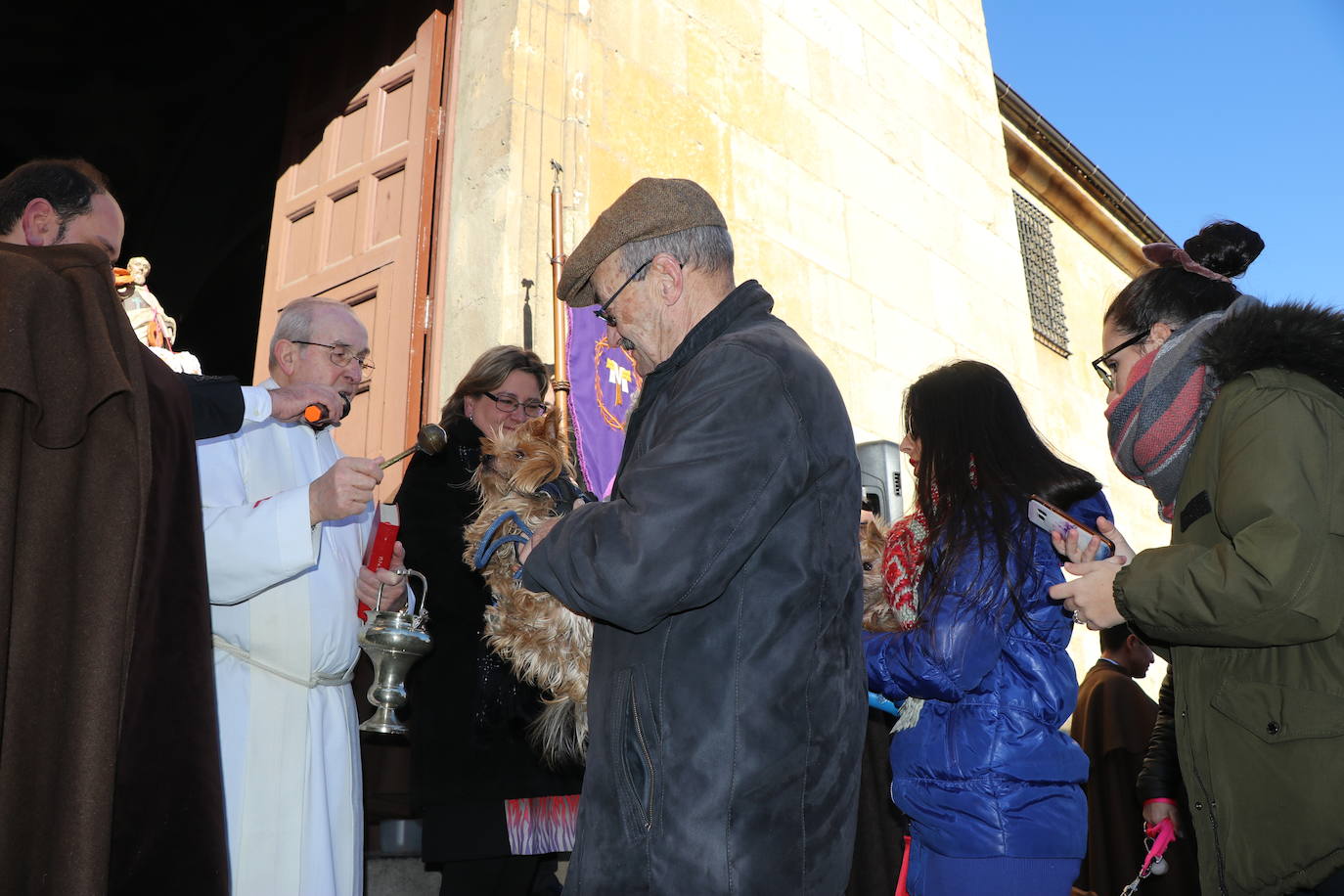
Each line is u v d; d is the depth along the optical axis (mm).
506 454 2188
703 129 5578
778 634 1498
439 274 4477
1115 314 2043
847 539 1605
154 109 7148
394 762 2891
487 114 4637
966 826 1932
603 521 1506
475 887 2498
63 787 1479
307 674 2172
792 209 6008
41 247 1753
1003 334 7457
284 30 6184
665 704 1477
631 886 1422
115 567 1587
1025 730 1963
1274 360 1674
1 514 1513
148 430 1690
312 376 2592
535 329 4320
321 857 2080
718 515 1452
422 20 5043
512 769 2482
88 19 6445
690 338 1703
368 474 2096
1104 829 3826
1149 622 1658
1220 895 1610
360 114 5156
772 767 1446
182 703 1693
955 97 7859
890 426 6141
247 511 2072
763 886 1399
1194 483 1740
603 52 5133
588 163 4816
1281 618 1497
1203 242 2084
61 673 1528
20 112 7102
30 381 1553
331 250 4984
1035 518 1985
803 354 1646
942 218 7242
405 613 2387
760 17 6254
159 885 1604
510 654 2258
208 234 7766
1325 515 1525
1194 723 1674
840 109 6656
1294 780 1496
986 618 1974
